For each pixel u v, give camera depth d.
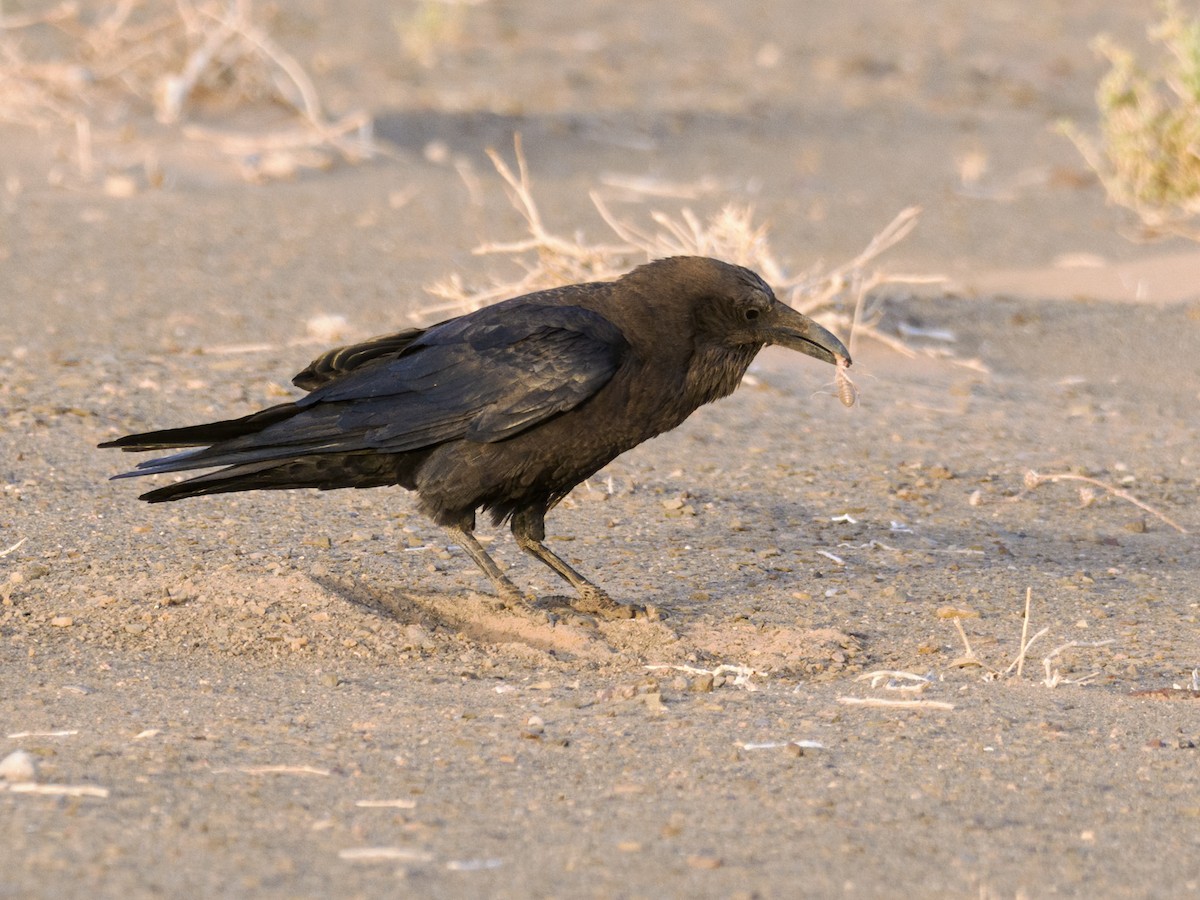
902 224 24.81
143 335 17.42
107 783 7.61
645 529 12.70
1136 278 21.62
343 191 25.06
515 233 22.78
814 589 11.45
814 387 17.02
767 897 6.69
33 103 26.69
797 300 18.52
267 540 11.84
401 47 34.84
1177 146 25.50
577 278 18.05
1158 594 11.49
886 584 11.59
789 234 23.75
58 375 15.70
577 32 37.47
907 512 13.37
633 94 32.72
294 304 18.94
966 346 18.81
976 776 8.10
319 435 10.34
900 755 8.38
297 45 34.03
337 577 10.98
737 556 12.11
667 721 8.84
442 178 26.28
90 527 11.84
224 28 27.44
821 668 9.93
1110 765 8.29
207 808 7.38
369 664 9.77
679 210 24.88
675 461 14.44
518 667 9.86
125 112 27.02
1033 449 15.34
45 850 6.81
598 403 10.32
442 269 20.73
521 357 10.21
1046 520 13.31
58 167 24.67
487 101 31.03
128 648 9.84
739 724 8.82
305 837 7.11
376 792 7.70
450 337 10.52
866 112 32.69
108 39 27.88
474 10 38.41
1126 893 6.86
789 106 32.72
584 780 7.96
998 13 41.38
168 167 25.17
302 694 9.20
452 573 11.50
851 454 14.91
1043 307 20.30
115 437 13.95
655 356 10.42
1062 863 7.13
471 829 7.29
